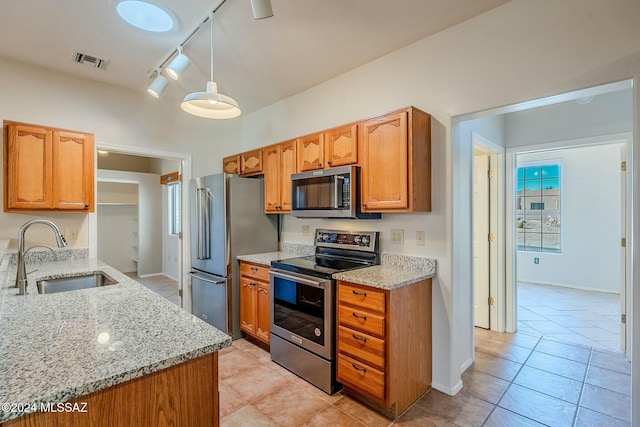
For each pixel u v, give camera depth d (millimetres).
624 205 2906
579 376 2484
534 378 2459
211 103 2359
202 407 1053
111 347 1019
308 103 3316
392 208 2248
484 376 2490
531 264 5910
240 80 3092
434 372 2336
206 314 3441
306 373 2422
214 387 1077
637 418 1592
